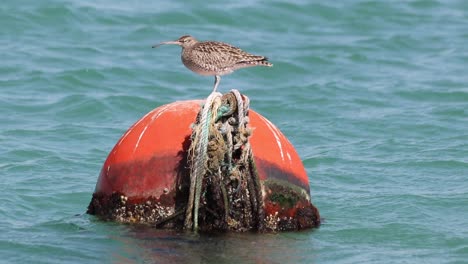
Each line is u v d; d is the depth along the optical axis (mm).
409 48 27453
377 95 22641
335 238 12703
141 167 12000
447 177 16172
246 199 11914
